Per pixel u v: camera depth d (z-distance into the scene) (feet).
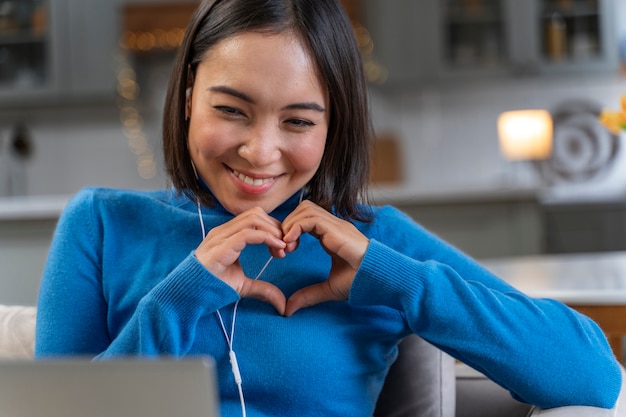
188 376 2.39
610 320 6.05
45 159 19.10
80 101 17.81
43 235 12.67
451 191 13.39
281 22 3.78
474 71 17.83
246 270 4.33
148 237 4.43
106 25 17.40
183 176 4.37
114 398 2.44
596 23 17.72
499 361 4.03
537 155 16.92
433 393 4.82
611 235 16.52
